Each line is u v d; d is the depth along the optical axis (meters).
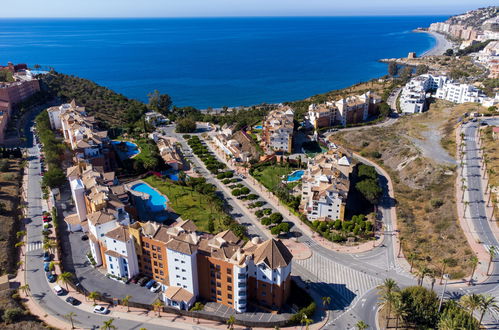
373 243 168.25
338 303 133.88
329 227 180.50
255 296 131.62
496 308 125.06
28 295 133.62
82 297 133.75
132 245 138.25
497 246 155.50
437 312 121.81
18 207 187.50
